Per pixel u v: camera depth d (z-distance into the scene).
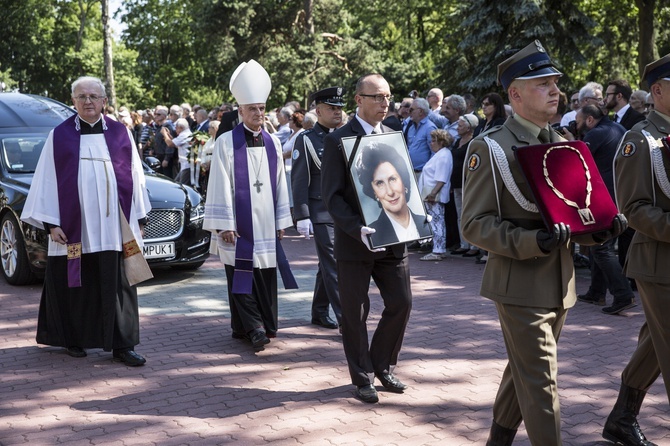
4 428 4.59
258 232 6.23
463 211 3.60
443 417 4.71
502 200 3.51
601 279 7.52
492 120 9.55
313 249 11.14
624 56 27.94
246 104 6.21
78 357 5.98
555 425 3.46
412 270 9.42
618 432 4.26
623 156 4.02
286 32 37.56
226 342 6.41
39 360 5.92
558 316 3.58
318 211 6.43
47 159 5.80
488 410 4.82
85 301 5.85
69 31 46.00
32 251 8.16
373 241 4.66
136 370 5.68
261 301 6.34
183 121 14.90
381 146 4.87
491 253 3.64
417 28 40.00
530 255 3.34
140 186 5.97
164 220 8.47
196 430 4.54
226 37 36.50
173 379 5.47
